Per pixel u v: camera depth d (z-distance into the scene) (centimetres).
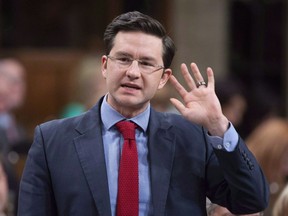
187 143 880
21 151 1535
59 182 856
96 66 1617
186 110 850
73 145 866
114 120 872
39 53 2298
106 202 843
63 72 2305
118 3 2284
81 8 2305
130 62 848
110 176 855
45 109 2311
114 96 854
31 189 865
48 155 867
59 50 2309
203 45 2262
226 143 844
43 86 2303
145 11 2273
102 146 864
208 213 971
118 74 848
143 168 862
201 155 878
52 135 876
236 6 2311
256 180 847
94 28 2303
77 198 848
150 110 887
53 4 2297
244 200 850
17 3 2278
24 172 877
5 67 1650
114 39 856
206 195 890
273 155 1388
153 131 875
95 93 1556
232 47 2316
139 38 849
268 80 2380
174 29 2255
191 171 871
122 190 847
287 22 2341
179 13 2253
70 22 2305
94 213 844
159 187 852
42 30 2302
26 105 2303
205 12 2256
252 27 2333
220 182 873
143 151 869
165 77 875
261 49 2348
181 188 865
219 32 2273
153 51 850
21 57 2288
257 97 2188
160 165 862
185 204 861
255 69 2377
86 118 882
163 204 848
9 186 1327
